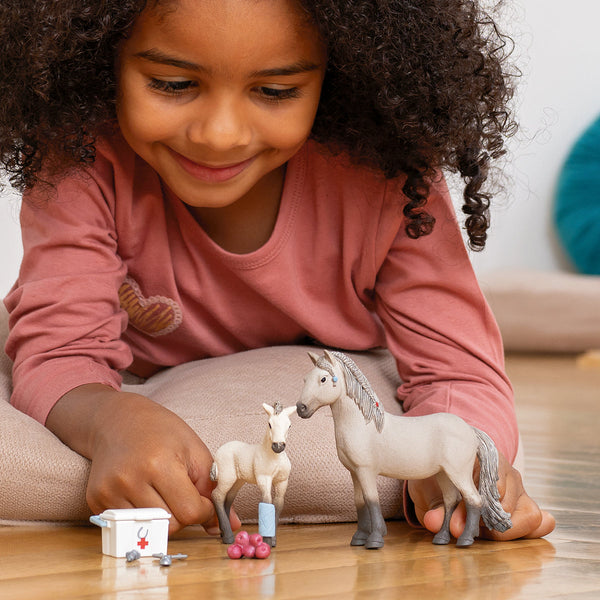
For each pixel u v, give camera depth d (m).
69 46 1.31
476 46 1.42
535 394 3.27
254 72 1.22
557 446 2.14
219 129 1.24
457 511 1.18
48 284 1.45
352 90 1.45
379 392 1.53
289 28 1.22
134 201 1.55
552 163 5.71
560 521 1.36
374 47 1.34
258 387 1.47
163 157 1.34
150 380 1.71
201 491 1.19
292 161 1.54
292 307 1.59
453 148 1.47
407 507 1.29
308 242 1.59
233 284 1.62
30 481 1.29
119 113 1.36
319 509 1.35
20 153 1.47
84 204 1.49
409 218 1.51
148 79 1.26
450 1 1.38
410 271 1.54
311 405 1.12
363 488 1.15
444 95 1.39
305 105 1.30
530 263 5.72
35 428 1.33
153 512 1.12
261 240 1.58
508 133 1.52
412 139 1.43
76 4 1.27
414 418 1.16
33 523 1.32
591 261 5.45
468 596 0.95
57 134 1.40
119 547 1.10
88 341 1.45
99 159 1.51
